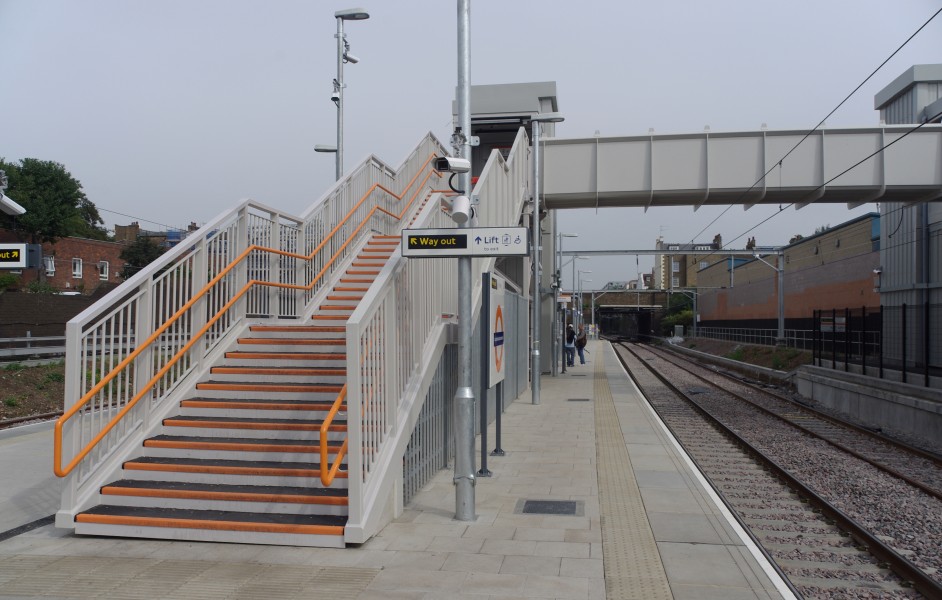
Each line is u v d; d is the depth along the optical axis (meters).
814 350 25.06
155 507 6.58
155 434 7.45
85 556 5.82
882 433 14.83
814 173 18.53
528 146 19.81
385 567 5.52
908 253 23.11
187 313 8.17
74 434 6.50
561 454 10.69
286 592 5.01
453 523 6.77
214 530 6.15
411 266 8.05
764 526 7.53
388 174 14.26
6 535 6.45
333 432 7.17
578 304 60.22
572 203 20.72
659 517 7.02
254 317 9.50
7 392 15.33
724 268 68.75
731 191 19.03
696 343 64.38
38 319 22.83
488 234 6.94
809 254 43.84
